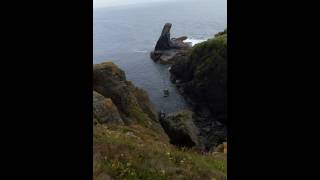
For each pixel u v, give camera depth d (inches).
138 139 652.7
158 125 1061.8
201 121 2034.9
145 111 1133.7
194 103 2192.4
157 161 443.2
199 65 2263.8
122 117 947.3
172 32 7234.3
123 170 391.9
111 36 6983.3
